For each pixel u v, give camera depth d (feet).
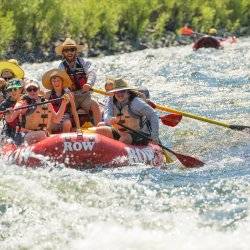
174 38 337.93
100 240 83.97
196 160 119.34
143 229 86.94
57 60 276.00
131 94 123.44
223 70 230.89
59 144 115.65
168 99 184.03
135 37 318.65
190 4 361.30
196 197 99.19
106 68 245.86
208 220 89.92
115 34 314.76
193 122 155.74
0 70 146.30
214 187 104.27
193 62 250.78
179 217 90.99
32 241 84.07
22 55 273.33
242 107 169.89
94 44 297.94
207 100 180.55
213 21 375.66
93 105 135.54
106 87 131.85
